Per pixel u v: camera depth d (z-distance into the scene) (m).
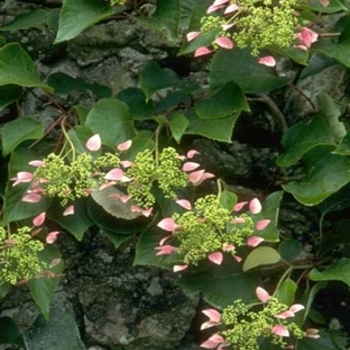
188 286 2.16
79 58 2.40
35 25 2.30
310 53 2.22
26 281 2.11
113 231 2.14
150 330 2.34
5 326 2.28
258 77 2.20
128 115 2.18
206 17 2.09
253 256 2.12
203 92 2.27
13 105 2.35
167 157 2.07
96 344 2.36
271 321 2.04
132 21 2.38
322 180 2.12
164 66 2.39
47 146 2.17
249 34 2.03
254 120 2.36
